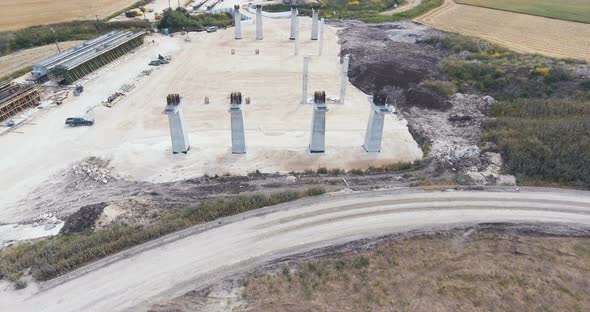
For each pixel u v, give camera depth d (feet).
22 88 132.16
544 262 70.64
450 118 121.29
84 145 108.88
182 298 61.77
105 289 63.05
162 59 171.32
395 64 156.87
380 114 99.60
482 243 74.43
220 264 67.97
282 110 130.00
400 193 87.04
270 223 77.30
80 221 77.46
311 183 91.56
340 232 75.25
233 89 145.07
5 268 67.31
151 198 86.48
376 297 63.10
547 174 92.58
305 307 61.05
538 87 131.85
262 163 101.40
